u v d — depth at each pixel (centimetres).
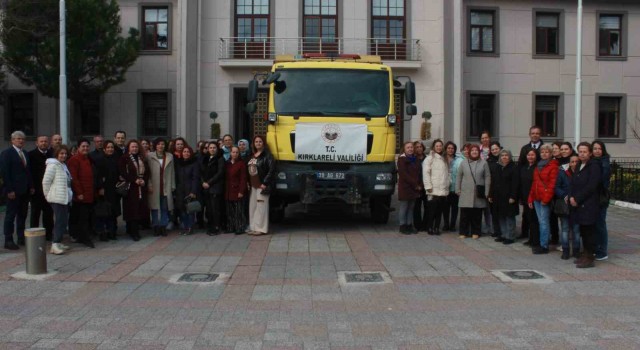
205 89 2450
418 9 2500
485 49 2638
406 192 1133
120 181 1070
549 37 2678
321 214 1471
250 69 2441
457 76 2438
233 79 2448
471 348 523
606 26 2712
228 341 544
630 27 2702
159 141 1132
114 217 1088
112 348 524
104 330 575
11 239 991
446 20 2433
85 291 725
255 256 938
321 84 1157
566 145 948
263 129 1214
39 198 1045
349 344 536
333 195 1117
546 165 931
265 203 1142
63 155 962
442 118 2438
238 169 1142
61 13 1537
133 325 591
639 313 628
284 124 1134
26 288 737
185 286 751
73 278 789
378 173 1130
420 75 2491
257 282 772
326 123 1127
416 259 913
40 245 807
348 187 1115
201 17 2436
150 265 871
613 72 2695
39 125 2580
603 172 866
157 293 717
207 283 766
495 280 780
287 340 546
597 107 2681
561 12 2655
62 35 1541
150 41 2556
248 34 2478
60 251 951
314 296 704
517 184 1027
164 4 2531
